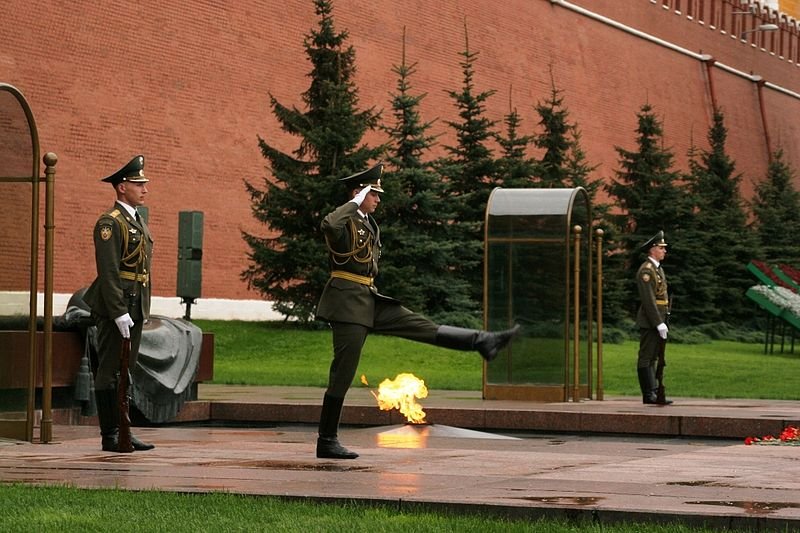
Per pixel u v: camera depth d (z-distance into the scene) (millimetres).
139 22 30484
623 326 37500
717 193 47312
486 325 17625
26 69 27594
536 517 6734
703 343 38594
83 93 28875
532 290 17547
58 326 13508
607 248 38250
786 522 6336
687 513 6547
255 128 33625
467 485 7777
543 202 17641
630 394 20844
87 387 13406
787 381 23750
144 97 30438
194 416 15016
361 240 9516
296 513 6699
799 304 34125
